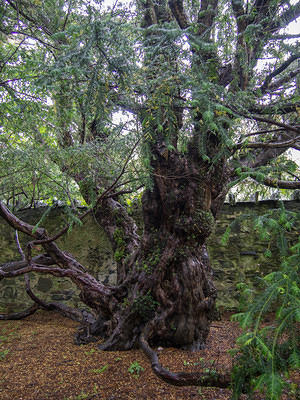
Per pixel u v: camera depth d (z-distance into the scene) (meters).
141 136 2.10
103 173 2.87
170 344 3.22
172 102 1.90
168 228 3.35
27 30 2.63
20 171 2.92
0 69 2.54
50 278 5.38
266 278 1.07
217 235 4.99
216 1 3.03
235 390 1.06
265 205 4.82
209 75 2.44
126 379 2.54
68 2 2.22
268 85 3.22
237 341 0.99
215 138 2.93
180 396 2.25
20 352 3.27
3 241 5.62
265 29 2.18
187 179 3.16
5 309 5.42
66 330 4.18
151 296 3.26
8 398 2.29
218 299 4.82
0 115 2.88
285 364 0.93
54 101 2.49
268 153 4.13
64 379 2.57
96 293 3.68
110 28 1.31
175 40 1.57
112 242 4.20
